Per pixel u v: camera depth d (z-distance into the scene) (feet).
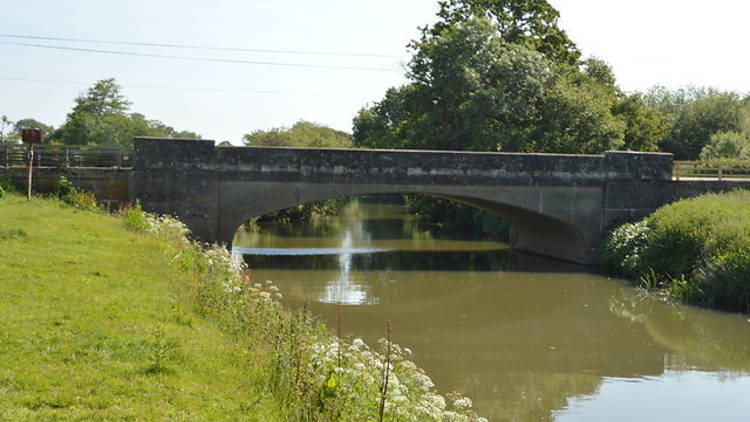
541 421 31.81
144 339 25.48
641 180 78.23
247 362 25.59
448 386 37.06
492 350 44.86
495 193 74.54
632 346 46.26
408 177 71.87
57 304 28.55
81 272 34.99
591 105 104.78
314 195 70.08
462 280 70.49
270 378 24.00
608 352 44.70
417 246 99.81
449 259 86.02
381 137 172.45
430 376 38.88
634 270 69.82
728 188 80.53
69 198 64.13
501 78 104.68
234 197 68.90
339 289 64.59
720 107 159.84
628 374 39.81
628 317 55.01
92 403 19.48
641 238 71.31
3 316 25.81
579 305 59.57
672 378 39.04
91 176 67.41
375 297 61.62
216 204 68.18
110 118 199.41
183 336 26.96
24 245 39.52
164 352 24.47
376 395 21.06
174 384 21.83
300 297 60.59
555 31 121.08
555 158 75.92
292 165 69.46
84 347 23.93
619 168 77.61
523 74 103.30
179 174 67.67
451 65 102.32
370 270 75.92
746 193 75.36
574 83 116.57
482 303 59.82
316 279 69.41
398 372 26.58
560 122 104.63
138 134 201.87
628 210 77.97
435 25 119.65
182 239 53.93
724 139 134.10
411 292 64.18
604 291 65.10
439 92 106.01
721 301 57.77
